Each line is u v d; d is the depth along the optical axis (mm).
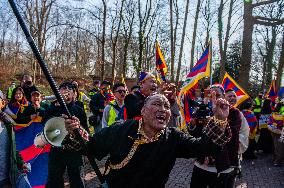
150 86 4477
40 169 5875
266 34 27938
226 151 3947
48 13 24859
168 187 6734
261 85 32594
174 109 6809
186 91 5832
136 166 2416
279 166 8984
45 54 30453
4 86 22938
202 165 4184
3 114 3346
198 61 5828
